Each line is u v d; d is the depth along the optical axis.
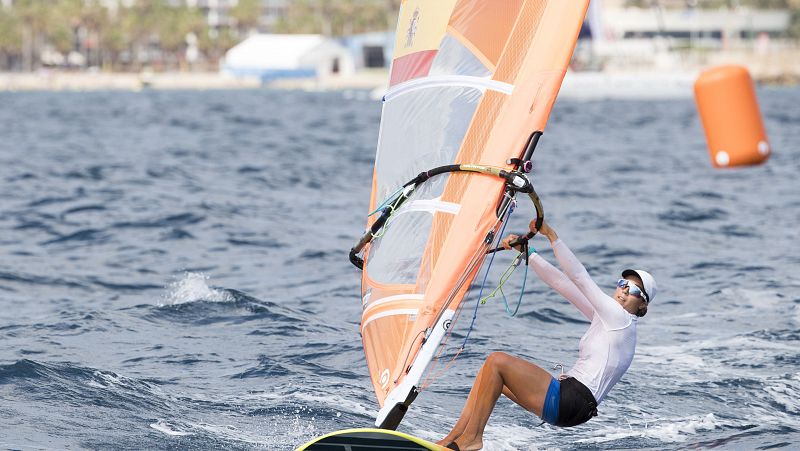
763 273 54.94
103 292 48.91
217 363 35.84
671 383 34.38
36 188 89.50
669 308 46.69
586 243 64.56
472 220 24.28
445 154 25.81
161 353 37.00
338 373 35.12
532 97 24.97
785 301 47.75
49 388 30.88
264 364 35.56
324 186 97.69
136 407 29.92
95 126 184.88
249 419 29.53
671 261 59.16
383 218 25.89
